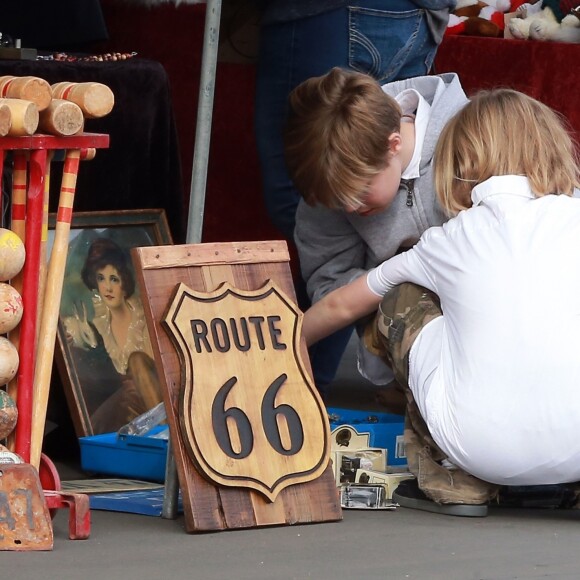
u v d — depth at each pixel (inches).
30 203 289.6
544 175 333.7
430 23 425.1
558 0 584.1
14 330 292.4
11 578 257.4
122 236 404.2
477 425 313.4
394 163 357.7
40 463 305.1
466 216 333.1
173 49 506.6
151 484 354.9
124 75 398.9
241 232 523.5
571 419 309.6
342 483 341.1
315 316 351.9
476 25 582.9
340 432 358.6
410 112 385.1
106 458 367.2
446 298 327.9
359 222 382.3
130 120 403.9
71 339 384.2
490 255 321.1
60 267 299.0
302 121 352.8
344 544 294.5
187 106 510.3
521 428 310.8
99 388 386.9
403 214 374.9
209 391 307.1
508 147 338.6
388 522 319.9
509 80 558.9
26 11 463.2
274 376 318.3
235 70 511.2
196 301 312.8
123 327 397.4
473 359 316.5
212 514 302.5
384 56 416.5
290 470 313.4
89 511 298.5
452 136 347.6
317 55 412.8
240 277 324.5
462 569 274.2
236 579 261.9
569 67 558.9
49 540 280.7
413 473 336.5
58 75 382.9
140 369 398.3
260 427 312.2
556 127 344.2
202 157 323.9
